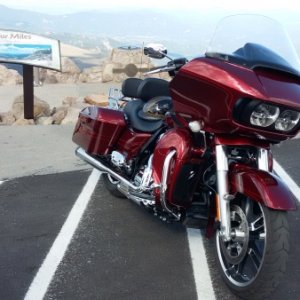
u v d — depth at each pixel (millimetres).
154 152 4168
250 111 3135
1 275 3830
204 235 4633
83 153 5105
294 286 3801
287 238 3215
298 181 6238
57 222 4820
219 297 3635
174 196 3846
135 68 14320
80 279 3811
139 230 4695
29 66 8562
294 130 3342
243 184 3336
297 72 3406
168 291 3686
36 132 8039
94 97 10570
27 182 5840
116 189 5340
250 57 3350
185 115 3693
